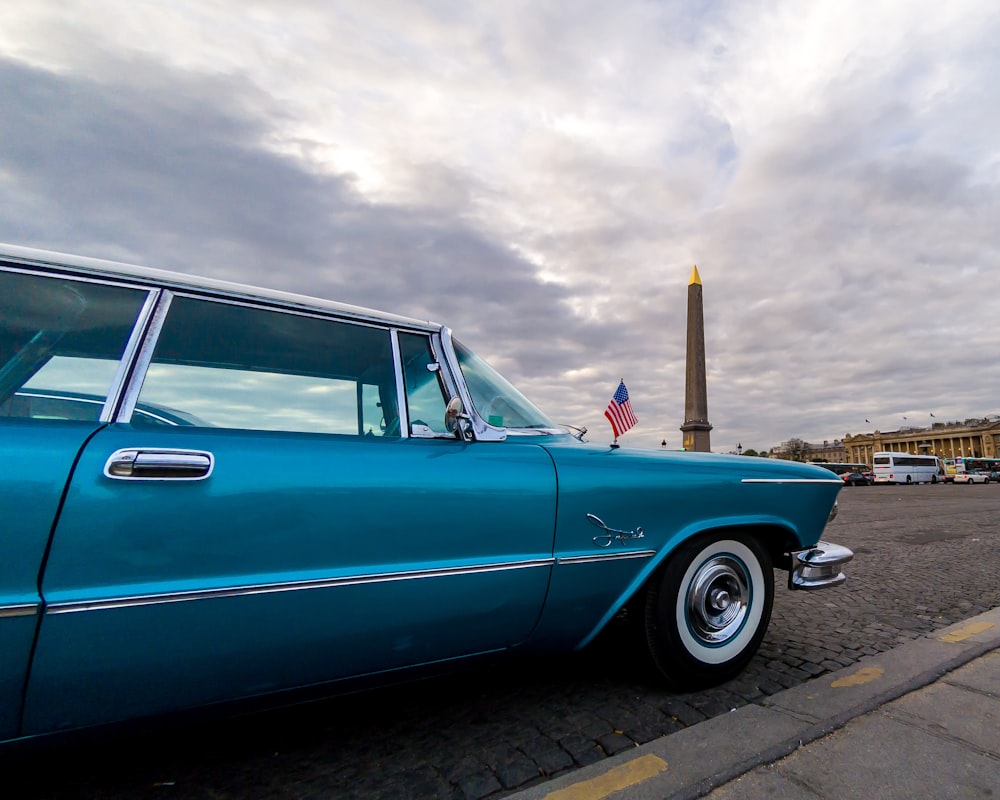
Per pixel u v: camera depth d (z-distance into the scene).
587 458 2.30
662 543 2.37
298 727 2.19
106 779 1.81
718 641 2.58
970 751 1.92
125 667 1.44
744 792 1.69
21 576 1.33
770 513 2.71
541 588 2.09
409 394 2.20
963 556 6.79
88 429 1.52
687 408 22.06
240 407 1.91
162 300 1.80
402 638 1.83
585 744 2.04
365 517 1.77
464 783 1.80
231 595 1.55
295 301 2.04
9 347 1.58
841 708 2.25
